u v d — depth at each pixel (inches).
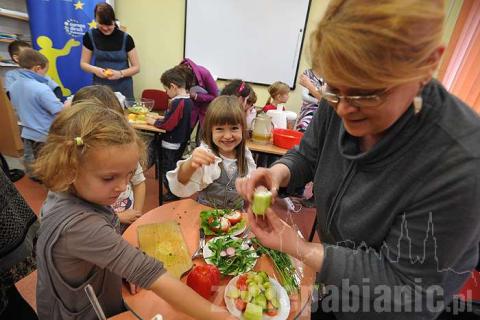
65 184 25.9
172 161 97.1
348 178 24.3
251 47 144.9
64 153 25.1
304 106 112.6
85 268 28.1
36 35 122.3
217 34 144.5
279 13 137.6
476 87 97.0
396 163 19.9
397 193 20.0
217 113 56.1
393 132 19.0
